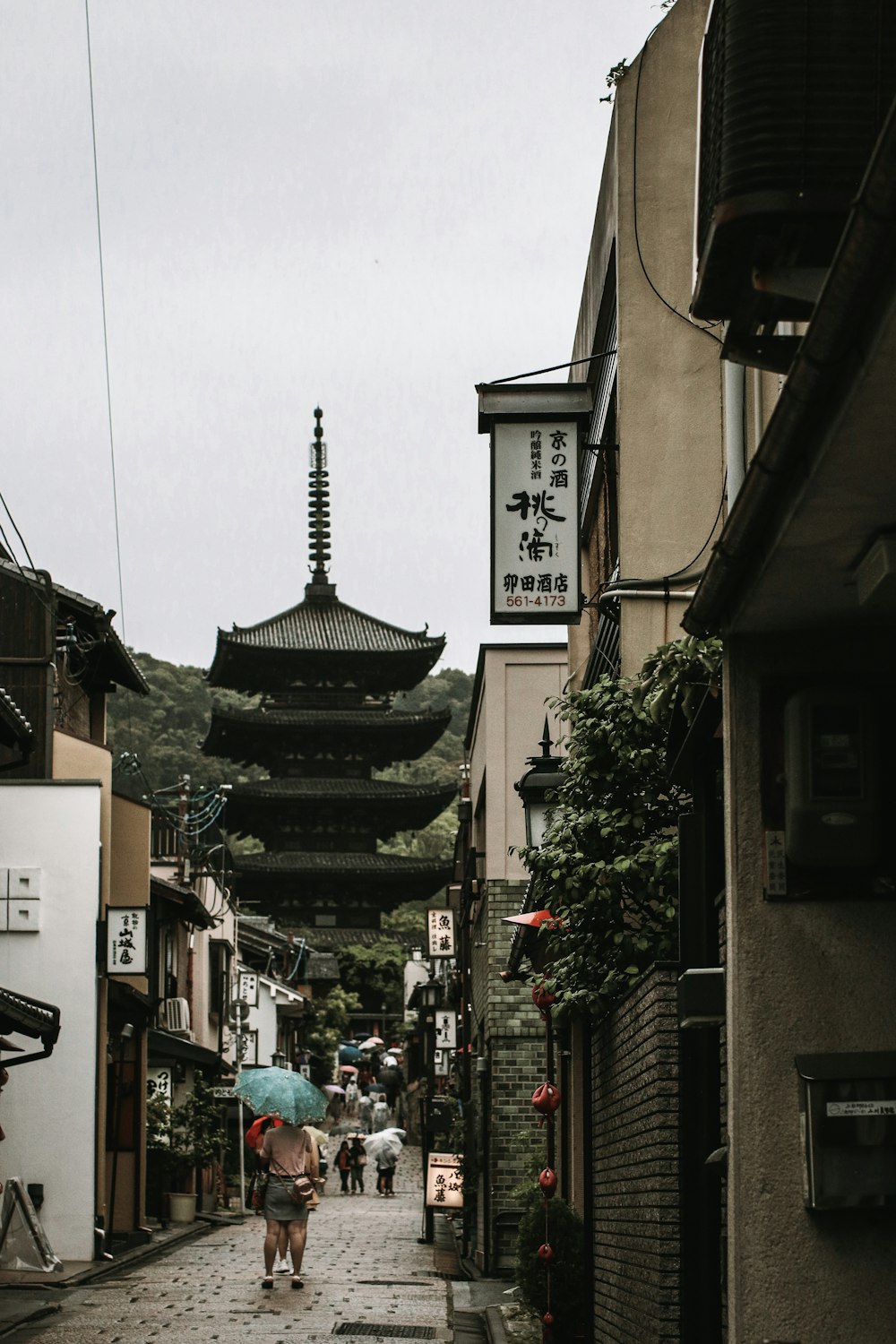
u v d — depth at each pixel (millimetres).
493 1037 20641
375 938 82250
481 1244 20906
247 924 60625
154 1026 29703
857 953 5418
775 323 5547
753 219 4980
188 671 98188
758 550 4934
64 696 23328
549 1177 11680
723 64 5102
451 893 32812
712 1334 7227
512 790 21859
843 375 3795
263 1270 19094
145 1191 27484
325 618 82750
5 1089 20203
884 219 3279
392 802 79625
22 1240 17391
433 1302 16312
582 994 9992
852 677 5539
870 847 5367
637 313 11664
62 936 20688
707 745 6840
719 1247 7301
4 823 20938
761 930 5434
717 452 11500
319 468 85875
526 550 11453
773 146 4934
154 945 29672
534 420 11602
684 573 11297
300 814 81688
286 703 82312
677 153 11805
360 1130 57938
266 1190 16797
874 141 4922
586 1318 11562
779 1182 5297
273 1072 17000
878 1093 5227
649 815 9852
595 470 13773
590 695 9922
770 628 5527
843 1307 5227
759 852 5480
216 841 43344
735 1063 5371
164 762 90188
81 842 20953
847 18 4969
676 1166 7605
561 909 9898
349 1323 13898
